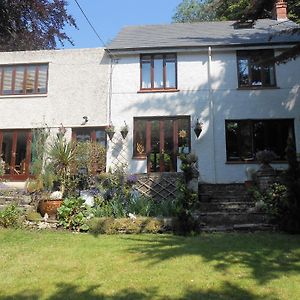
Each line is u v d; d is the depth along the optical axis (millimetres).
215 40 17562
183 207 10258
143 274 6332
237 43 16719
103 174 12797
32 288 5727
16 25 23531
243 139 16469
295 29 13078
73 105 17297
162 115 16750
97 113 17062
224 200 13086
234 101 16656
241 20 14609
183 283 5852
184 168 11281
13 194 13414
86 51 17703
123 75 17266
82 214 10578
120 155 16547
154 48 17016
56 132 17047
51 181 12828
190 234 9742
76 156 13945
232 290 5520
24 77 17891
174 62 17297
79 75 17547
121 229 10086
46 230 10352
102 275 6320
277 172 12281
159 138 16688
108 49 17078
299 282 5805
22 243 8664
